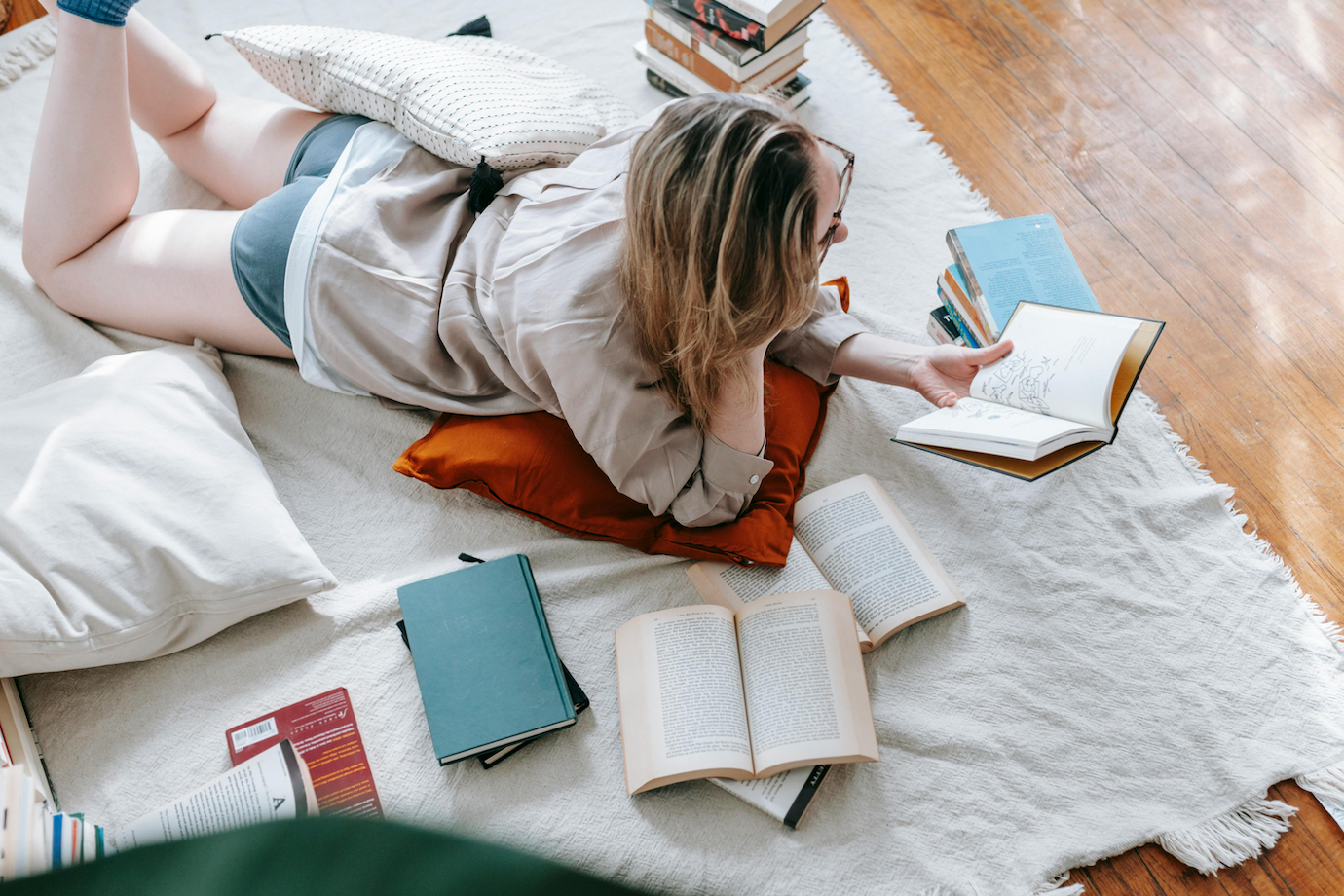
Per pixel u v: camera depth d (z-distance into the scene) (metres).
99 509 1.33
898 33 2.14
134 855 0.15
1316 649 1.36
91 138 1.46
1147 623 1.40
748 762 1.25
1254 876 1.22
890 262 1.82
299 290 1.42
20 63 2.10
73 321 1.68
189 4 2.23
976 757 1.30
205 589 1.35
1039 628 1.40
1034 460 1.27
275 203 1.45
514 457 1.45
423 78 1.49
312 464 1.60
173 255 1.52
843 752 1.23
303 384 1.66
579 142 1.52
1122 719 1.32
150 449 1.40
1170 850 1.23
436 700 1.31
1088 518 1.50
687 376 1.19
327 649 1.41
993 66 2.07
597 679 1.39
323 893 0.14
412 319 1.42
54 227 1.54
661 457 1.33
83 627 1.29
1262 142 1.90
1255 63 2.01
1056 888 1.22
